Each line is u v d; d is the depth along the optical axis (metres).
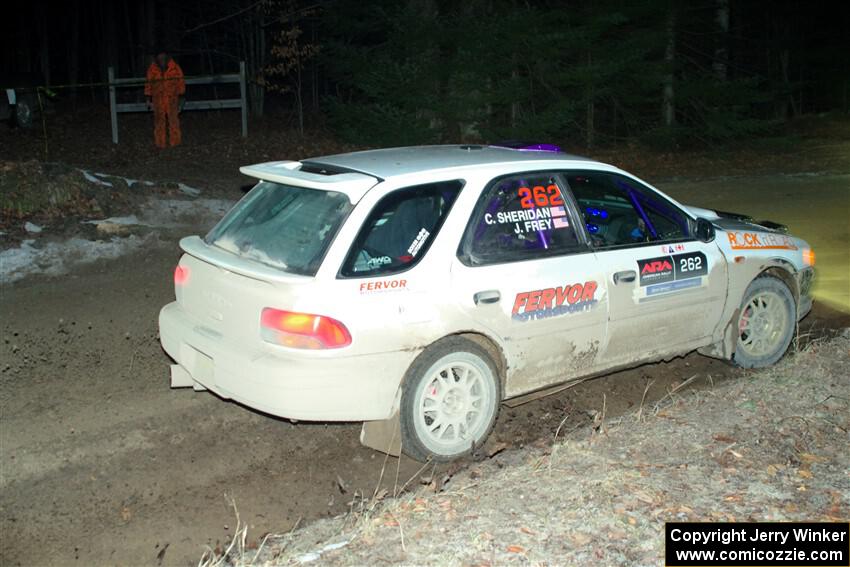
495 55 19.34
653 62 21.77
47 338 6.84
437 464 4.93
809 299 6.75
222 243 5.08
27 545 4.05
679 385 6.13
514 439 5.29
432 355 4.75
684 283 5.80
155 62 16.25
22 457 4.88
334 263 4.49
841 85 35.59
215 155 16.03
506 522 4.10
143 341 6.86
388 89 18.86
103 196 10.70
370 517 4.26
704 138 22.34
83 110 21.81
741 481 4.52
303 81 24.42
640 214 5.74
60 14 28.94
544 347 5.22
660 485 4.46
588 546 3.90
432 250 4.77
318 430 5.38
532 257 5.12
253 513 4.41
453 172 4.99
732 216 7.05
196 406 5.66
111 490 4.58
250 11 21.41
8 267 8.53
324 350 4.43
